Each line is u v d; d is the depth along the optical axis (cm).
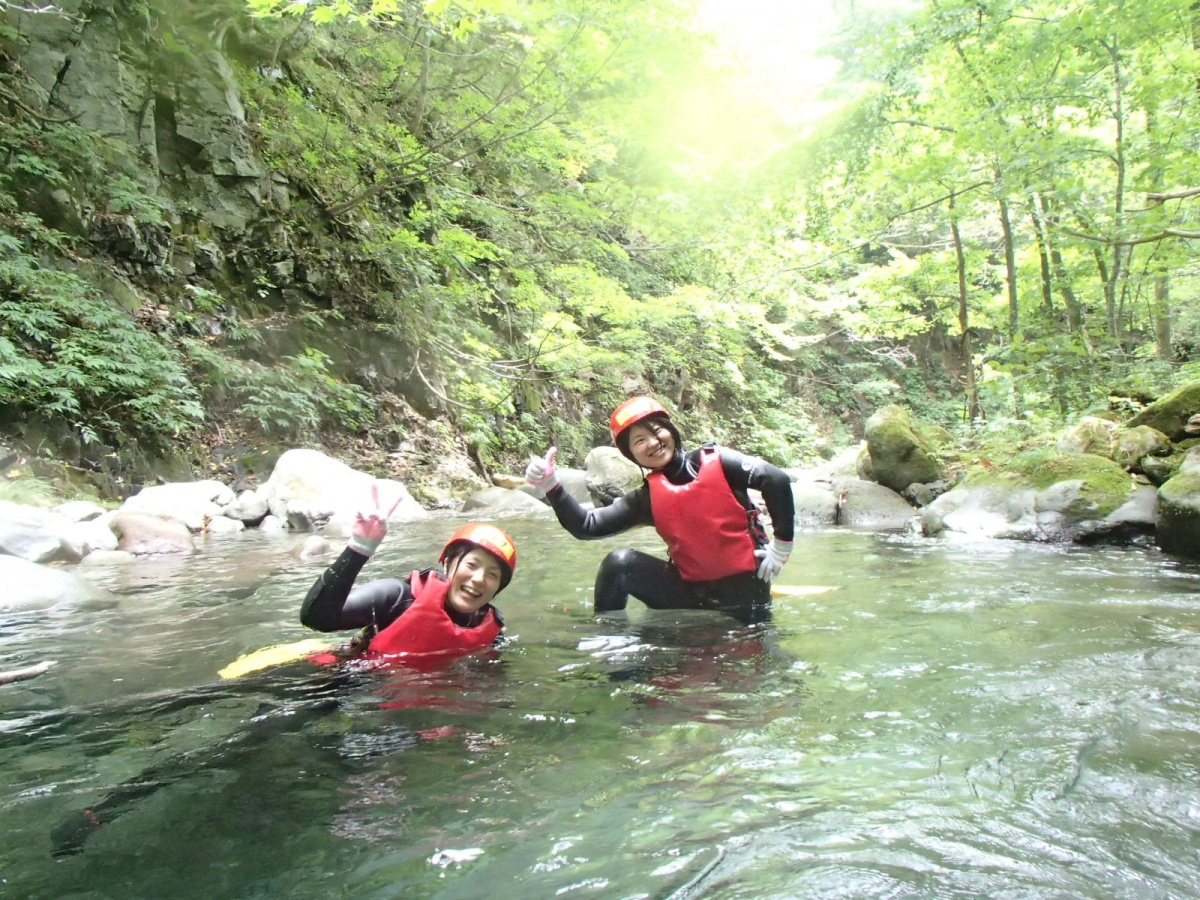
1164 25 752
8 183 735
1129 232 791
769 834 122
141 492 670
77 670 242
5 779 155
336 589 253
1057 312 942
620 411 347
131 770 159
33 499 564
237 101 994
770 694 200
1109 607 298
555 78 1034
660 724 180
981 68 870
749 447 1894
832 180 1102
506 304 1291
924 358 2553
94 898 110
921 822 125
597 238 1399
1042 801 131
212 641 281
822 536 588
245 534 637
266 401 860
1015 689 194
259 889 112
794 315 1741
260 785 150
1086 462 570
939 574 392
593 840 123
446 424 1124
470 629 264
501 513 828
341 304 1050
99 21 857
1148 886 105
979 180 945
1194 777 139
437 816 134
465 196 1198
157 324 816
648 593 334
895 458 751
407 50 1264
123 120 864
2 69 780
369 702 204
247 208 973
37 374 618
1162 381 814
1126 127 876
